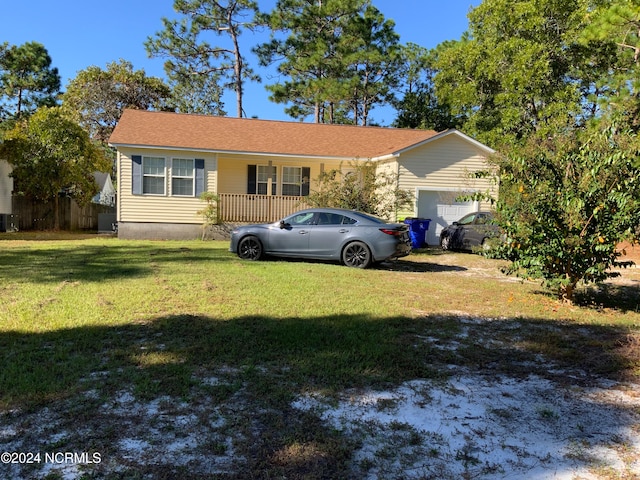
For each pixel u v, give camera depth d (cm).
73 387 352
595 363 444
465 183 1641
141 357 417
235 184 1812
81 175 2059
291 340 477
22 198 2094
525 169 707
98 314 559
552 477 258
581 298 760
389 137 2030
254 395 350
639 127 881
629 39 1350
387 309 633
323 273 921
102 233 2070
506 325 581
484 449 287
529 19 2116
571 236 661
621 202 620
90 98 3194
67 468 255
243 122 1972
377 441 292
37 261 1022
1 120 3450
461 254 1395
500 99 2159
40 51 3547
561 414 337
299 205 1722
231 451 276
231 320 552
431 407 342
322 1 2834
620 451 287
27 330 489
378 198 1478
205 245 1446
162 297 661
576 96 2064
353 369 403
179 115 1927
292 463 266
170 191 1669
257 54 2894
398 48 3027
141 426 301
